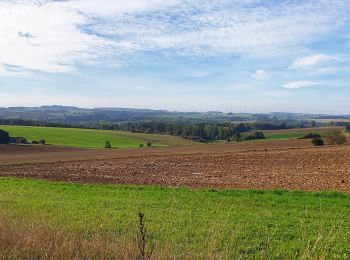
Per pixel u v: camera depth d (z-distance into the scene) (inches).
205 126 5575.8
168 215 573.6
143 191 920.3
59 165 1870.1
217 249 339.9
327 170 1369.3
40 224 381.4
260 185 1035.9
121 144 4367.6
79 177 1330.0
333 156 1878.7
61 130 5354.3
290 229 493.0
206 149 2935.5
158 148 3412.9
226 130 5492.1
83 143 4298.7
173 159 2068.2
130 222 511.2
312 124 6811.0
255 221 537.6
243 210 639.1
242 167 1569.9
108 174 1428.4
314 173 1291.8
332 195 823.7
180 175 1348.4
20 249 297.7
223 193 864.9
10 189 954.7
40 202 709.3
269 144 3297.2
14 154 3021.7
